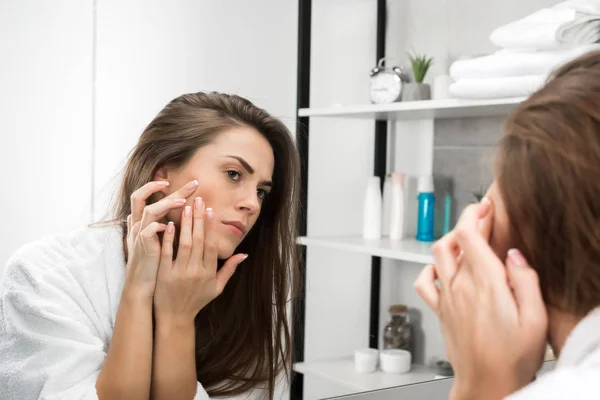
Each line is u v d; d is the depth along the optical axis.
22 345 0.79
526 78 1.35
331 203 2.00
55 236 0.88
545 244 0.35
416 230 2.06
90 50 1.48
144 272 0.76
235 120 0.86
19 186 1.41
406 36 2.09
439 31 2.00
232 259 0.82
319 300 1.96
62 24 1.45
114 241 0.88
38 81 1.42
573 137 0.33
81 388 0.75
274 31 1.75
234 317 0.97
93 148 1.49
